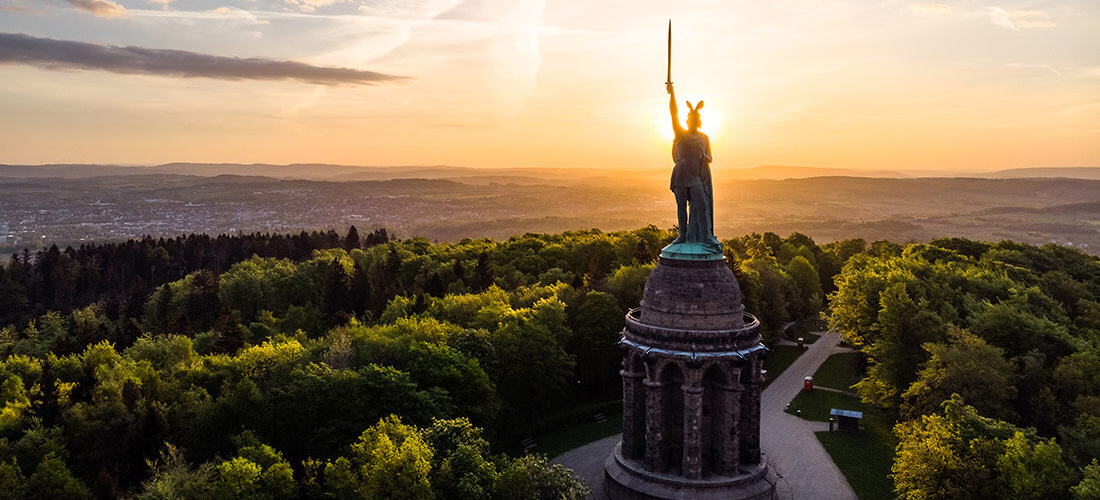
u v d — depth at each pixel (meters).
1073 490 51.53
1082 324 105.44
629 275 126.31
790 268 164.25
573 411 94.38
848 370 117.50
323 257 187.62
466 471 58.22
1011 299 99.62
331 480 56.53
